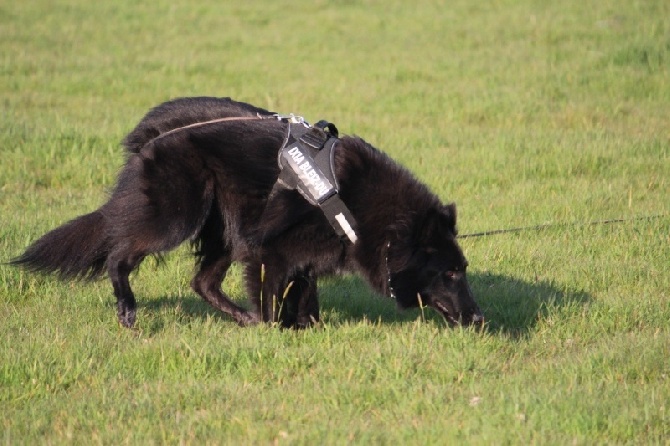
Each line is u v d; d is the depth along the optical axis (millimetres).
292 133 15734
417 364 14258
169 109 16266
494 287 18703
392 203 15539
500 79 37062
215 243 16922
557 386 13633
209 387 13414
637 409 12688
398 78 38688
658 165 26922
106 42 46156
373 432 11977
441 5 52531
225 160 15625
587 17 45719
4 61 40594
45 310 16922
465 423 12305
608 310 17203
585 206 23734
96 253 16484
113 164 26672
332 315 17547
